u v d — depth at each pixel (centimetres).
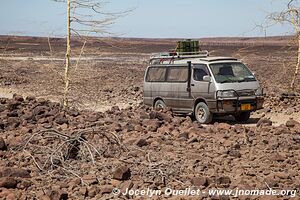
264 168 941
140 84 3294
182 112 1833
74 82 1741
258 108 1762
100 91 2745
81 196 782
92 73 1816
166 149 1104
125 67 4800
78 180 838
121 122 1435
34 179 871
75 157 997
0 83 3325
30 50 6550
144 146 1132
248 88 1731
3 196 769
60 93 1820
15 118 1424
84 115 1566
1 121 1425
